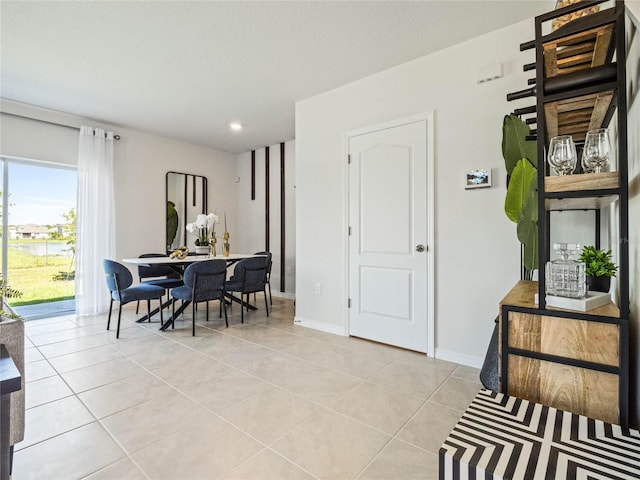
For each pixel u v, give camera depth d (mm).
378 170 3102
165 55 2797
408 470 1432
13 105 3730
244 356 2781
